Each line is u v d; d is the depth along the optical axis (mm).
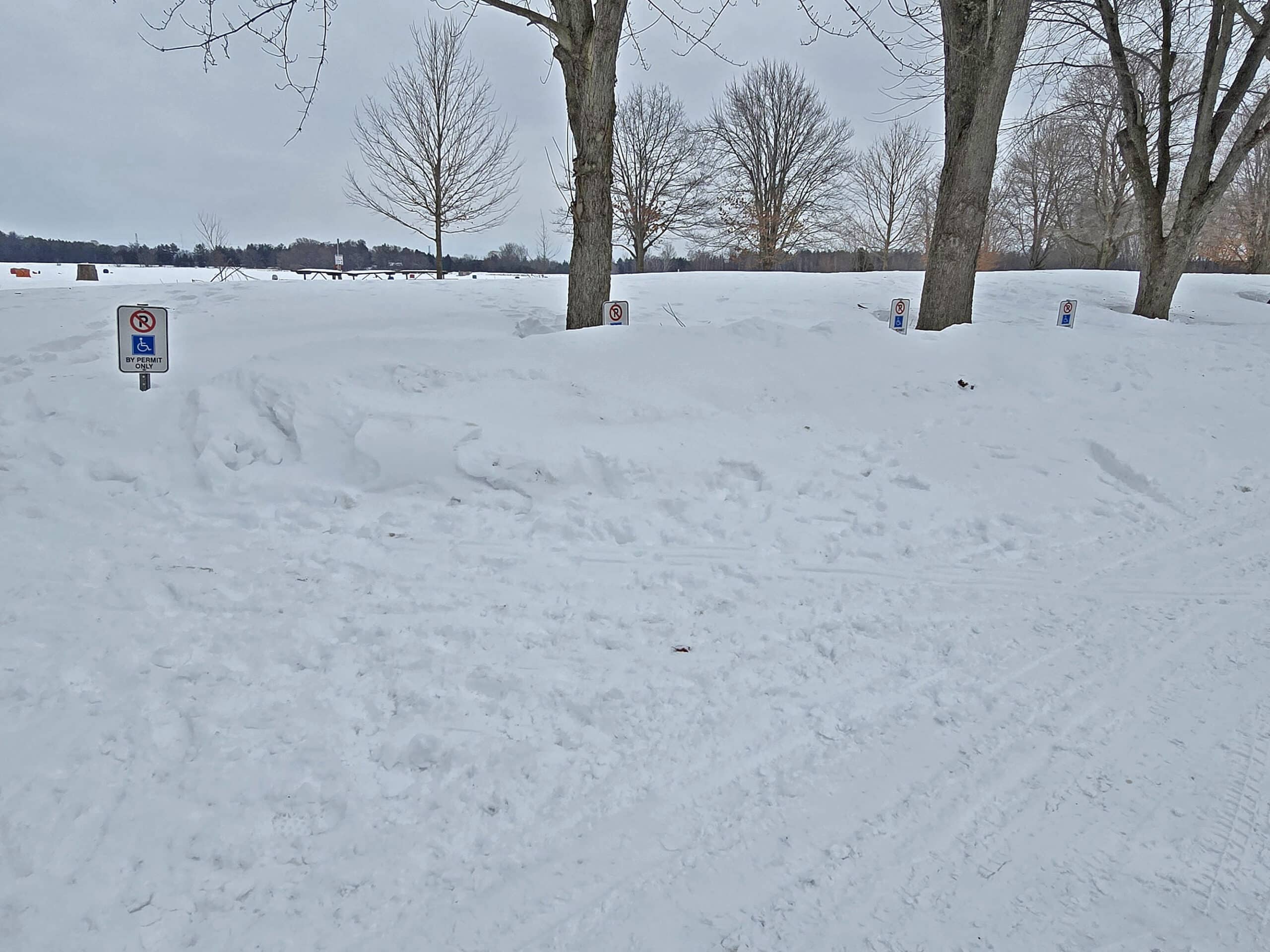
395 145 20328
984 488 5703
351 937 2145
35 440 5645
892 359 7816
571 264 8781
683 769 2855
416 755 2857
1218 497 5754
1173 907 2248
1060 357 8297
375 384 6297
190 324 9461
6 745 2801
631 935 2164
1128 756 2939
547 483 5449
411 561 4488
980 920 2215
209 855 2393
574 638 3738
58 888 2248
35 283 21641
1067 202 33625
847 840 2521
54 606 3779
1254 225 29953
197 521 4898
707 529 5027
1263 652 3707
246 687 3225
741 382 7047
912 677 3463
